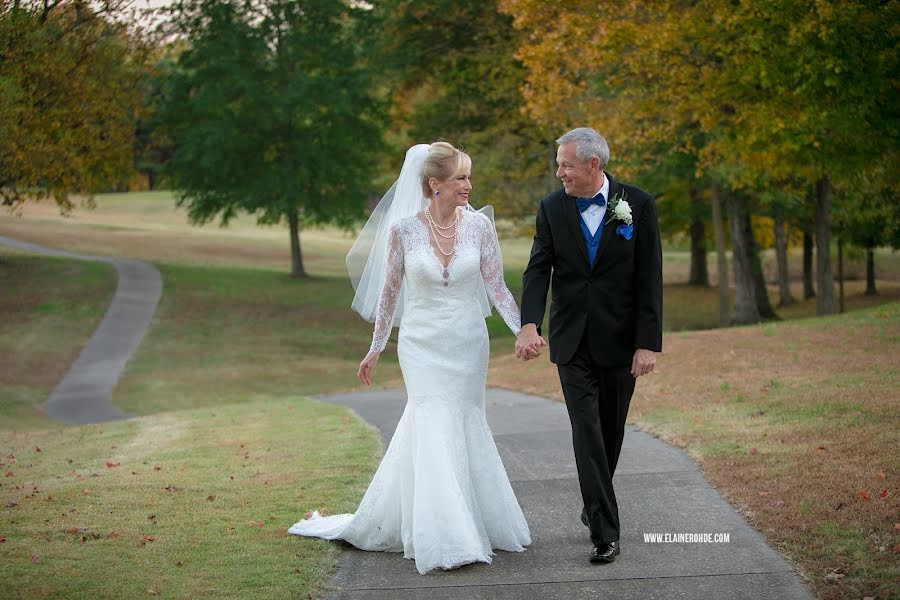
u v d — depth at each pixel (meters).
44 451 11.64
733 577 5.18
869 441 7.71
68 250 57.78
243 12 45.31
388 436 10.62
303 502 7.24
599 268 5.74
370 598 5.18
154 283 47.12
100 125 32.44
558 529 6.43
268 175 45.69
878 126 18.50
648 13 22.20
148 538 6.19
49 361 31.14
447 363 6.03
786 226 47.03
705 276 52.69
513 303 6.23
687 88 21.64
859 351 13.45
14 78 20.33
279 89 45.38
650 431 9.59
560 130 32.47
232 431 12.33
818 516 6.04
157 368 30.78
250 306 43.44
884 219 35.94
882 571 4.99
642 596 5.00
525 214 37.91
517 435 10.16
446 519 5.70
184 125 47.25
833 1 17.48
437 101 42.03
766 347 15.05
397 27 39.47
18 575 5.39
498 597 5.11
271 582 5.34
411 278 6.10
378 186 49.03
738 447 8.25
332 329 39.53
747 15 19.05
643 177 32.84
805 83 18.02
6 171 25.25
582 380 5.79
